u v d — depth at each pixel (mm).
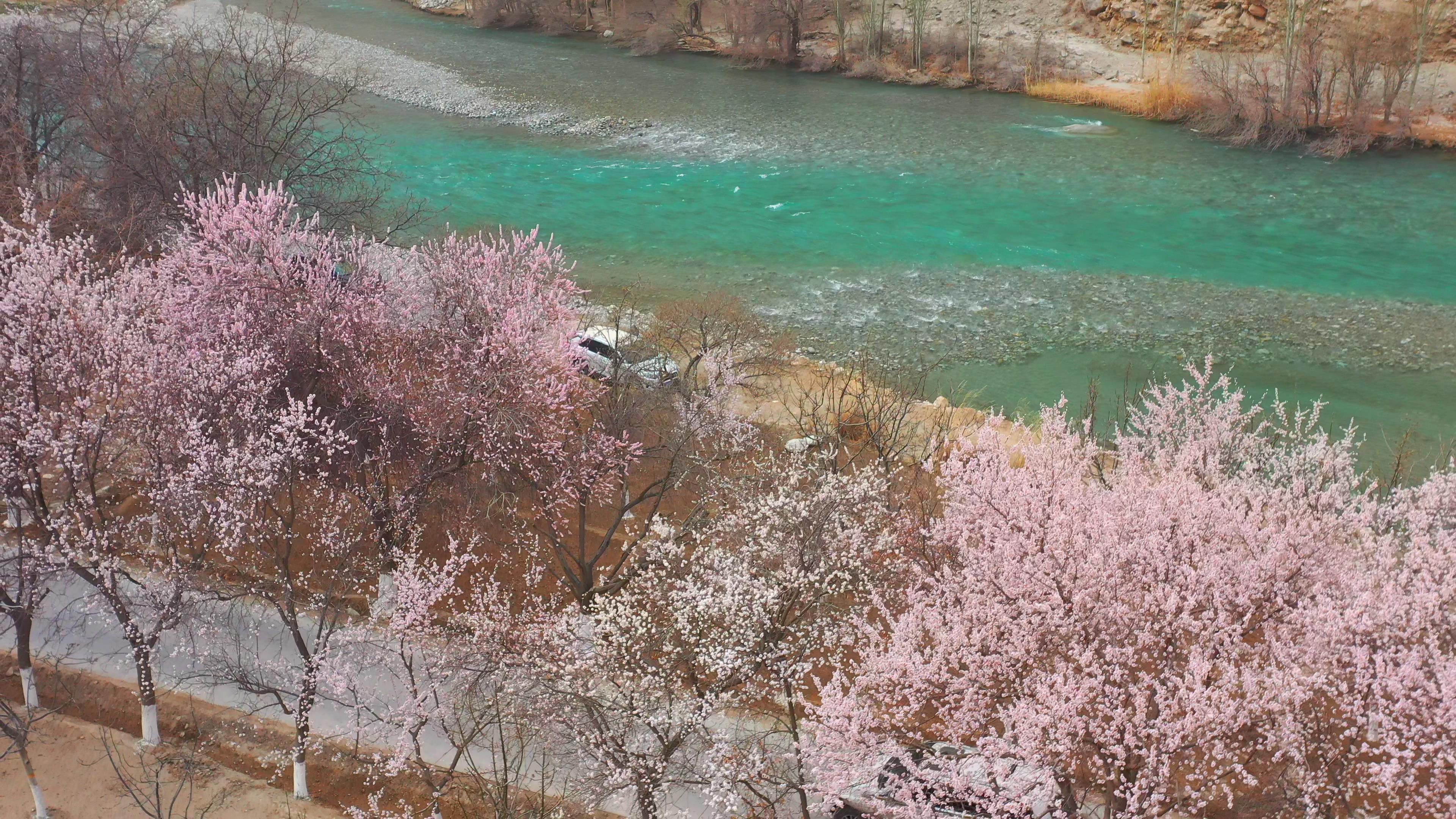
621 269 47250
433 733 21938
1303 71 65375
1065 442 21094
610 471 25531
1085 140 66938
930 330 42031
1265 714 16188
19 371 21125
